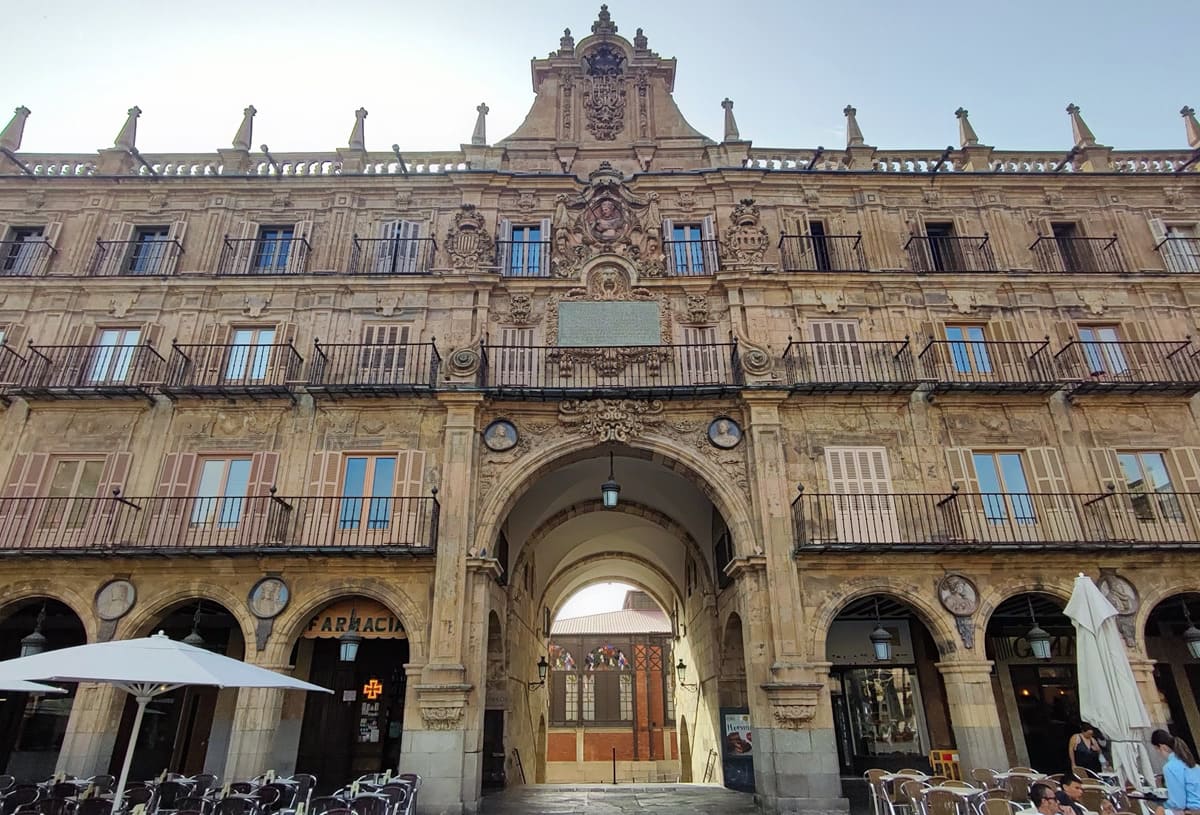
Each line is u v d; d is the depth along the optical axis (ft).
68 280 60.49
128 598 49.88
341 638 50.62
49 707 57.41
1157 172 66.44
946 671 49.06
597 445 55.47
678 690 100.99
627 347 57.98
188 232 63.93
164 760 55.83
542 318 60.44
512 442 55.42
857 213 65.21
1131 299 61.87
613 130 68.85
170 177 64.85
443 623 48.93
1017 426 56.75
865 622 63.00
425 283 60.80
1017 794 37.47
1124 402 57.47
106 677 27.58
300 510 52.80
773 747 47.19
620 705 134.10
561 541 86.63
